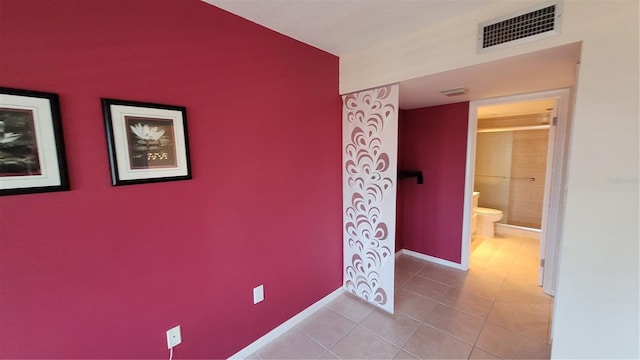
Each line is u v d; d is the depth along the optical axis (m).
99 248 1.18
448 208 3.06
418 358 1.75
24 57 0.96
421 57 1.80
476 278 2.81
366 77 2.12
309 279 2.22
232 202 1.65
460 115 2.86
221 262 1.63
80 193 1.11
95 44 1.11
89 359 1.19
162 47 1.30
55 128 1.02
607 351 1.32
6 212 0.96
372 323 2.12
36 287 1.04
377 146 2.14
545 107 3.11
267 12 1.55
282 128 1.89
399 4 1.48
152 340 1.38
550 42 1.32
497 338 1.92
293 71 1.93
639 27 1.12
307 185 2.12
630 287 1.24
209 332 1.61
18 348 1.02
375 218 2.23
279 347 1.89
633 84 1.15
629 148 1.18
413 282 2.74
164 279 1.40
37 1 0.98
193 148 1.45
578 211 1.32
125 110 1.19
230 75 1.58
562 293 1.40
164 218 1.37
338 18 1.63
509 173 4.50
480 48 1.54
